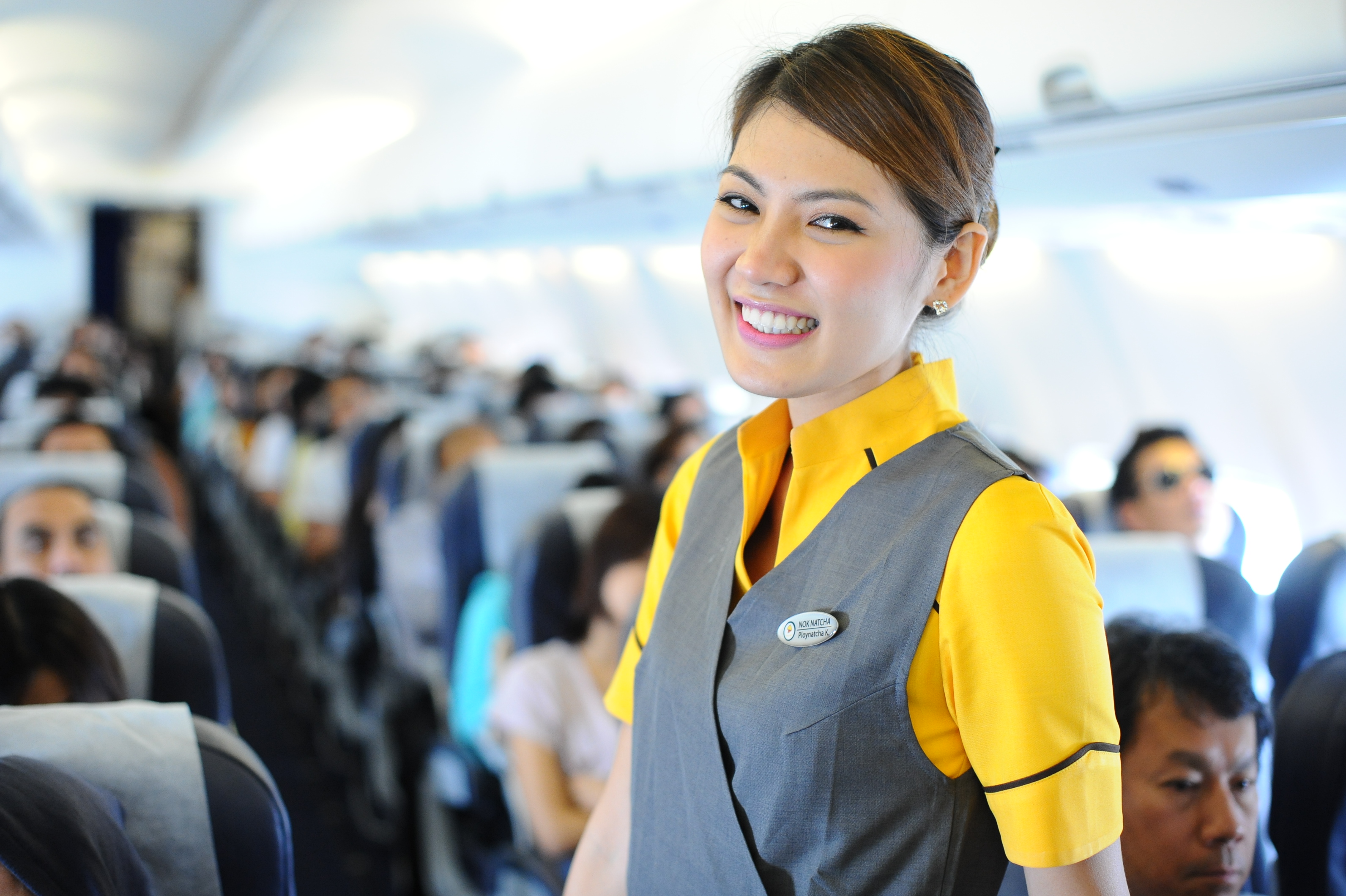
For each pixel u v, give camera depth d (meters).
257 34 4.17
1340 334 2.84
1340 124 1.47
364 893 2.90
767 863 0.72
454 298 11.01
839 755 0.69
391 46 4.47
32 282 13.28
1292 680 2.07
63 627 1.31
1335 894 1.35
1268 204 1.97
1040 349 3.85
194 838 1.10
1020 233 3.14
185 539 2.80
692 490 0.91
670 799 0.80
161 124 7.27
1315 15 1.35
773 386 0.71
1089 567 0.70
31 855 0.84
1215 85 1.54
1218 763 1.16
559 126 3.85
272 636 4.88
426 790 2.42
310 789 3.56
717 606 0.79
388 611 3.17
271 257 13.05
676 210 3.44
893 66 0.68
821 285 0.67
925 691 0.68
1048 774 0.65
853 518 0.73
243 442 6.21
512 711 2.02
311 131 7.41
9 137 6.18
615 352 7.63
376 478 3.74
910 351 0.79
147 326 14.26
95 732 1.10
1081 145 1.93
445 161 5.31
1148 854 1.18
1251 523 3.22
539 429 4.35
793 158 0.68
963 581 0.66
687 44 2.80
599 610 2.03
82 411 4.58
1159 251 3.21
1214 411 3.32
